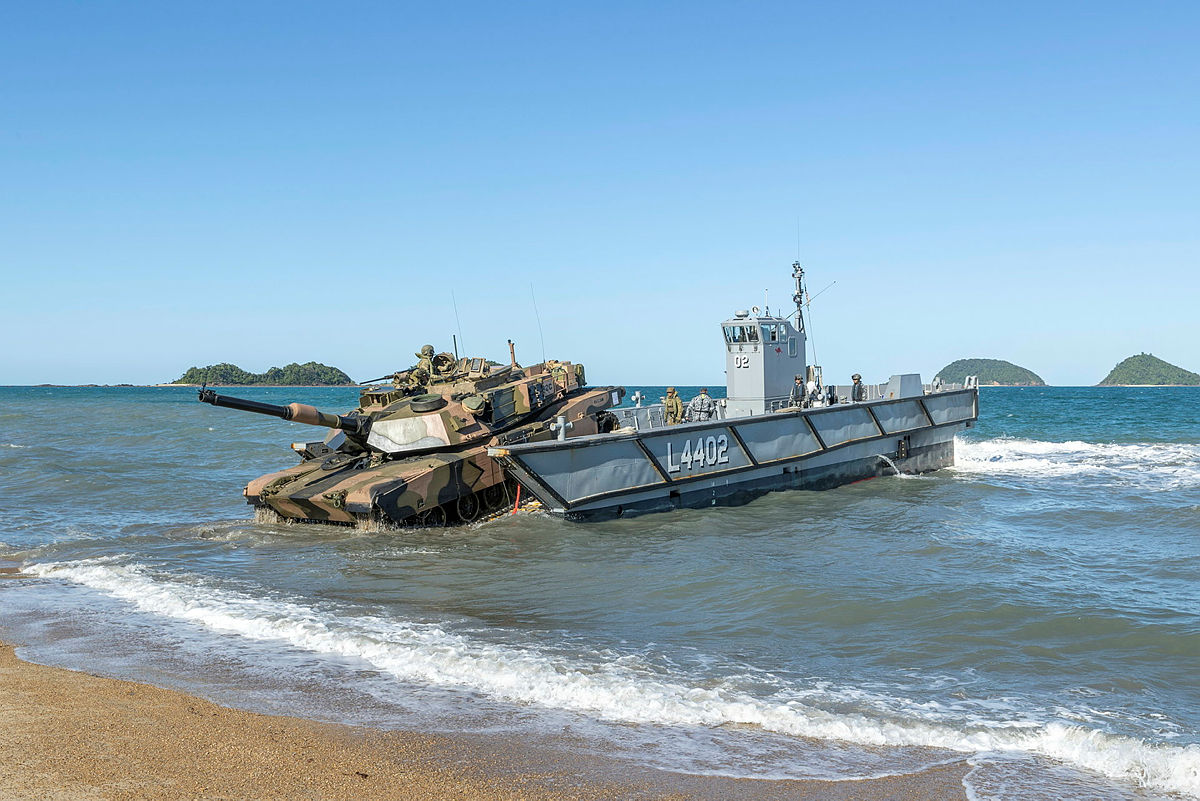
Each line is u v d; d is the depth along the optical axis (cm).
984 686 923
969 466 3278
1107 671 966
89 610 1260
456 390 2158
